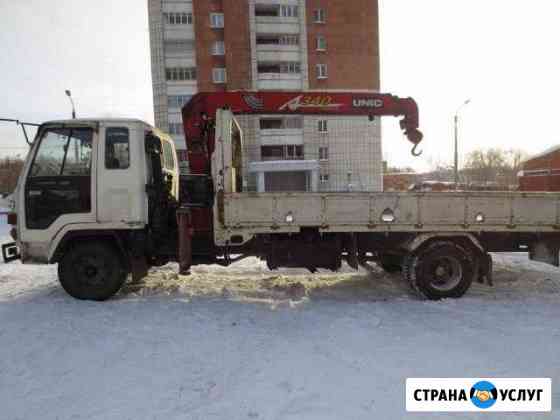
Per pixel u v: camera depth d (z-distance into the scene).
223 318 4.52
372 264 7.48
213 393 2.81
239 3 31.25
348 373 3.12
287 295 5.66
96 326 4.21
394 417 2.54
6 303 5.13
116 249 5.33
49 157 5.14
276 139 31.61
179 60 31.36
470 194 5.36
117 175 5.15
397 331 4.07
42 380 3.03
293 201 5.22
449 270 5.42
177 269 7.43
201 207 5.69
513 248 5.75
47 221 5.13
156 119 31.56
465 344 3.71
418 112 6.48
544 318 4.50
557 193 5.46
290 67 32.69
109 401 2.71
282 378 3.03
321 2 32.38
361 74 32.91
